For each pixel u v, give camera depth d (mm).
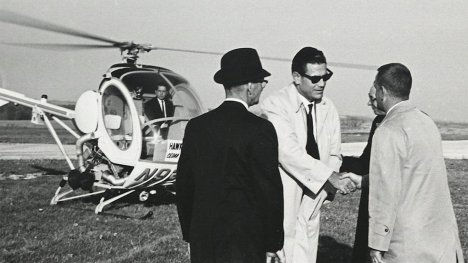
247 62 2955
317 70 3654
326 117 3979
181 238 6195
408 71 3260
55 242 6000
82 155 7973
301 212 3893
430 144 3055
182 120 8125
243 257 2779
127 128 7980
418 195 3021
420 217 3002
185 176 3084
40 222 7082
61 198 8961
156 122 7891
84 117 7836
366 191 3969
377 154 3080
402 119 3113
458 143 25828
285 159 3639
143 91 7949
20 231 6531
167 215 7621
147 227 6812
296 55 3740
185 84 8422
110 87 7961
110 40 8148
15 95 8977
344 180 3621
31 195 9320
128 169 8055
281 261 3309
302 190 3822
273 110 3750
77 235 6344
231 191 2838
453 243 3041
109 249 5691
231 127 2895
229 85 2994
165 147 7852
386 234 3021
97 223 7043
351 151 20531
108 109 7969
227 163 2850
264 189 2789
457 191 10383
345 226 6934
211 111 3070
